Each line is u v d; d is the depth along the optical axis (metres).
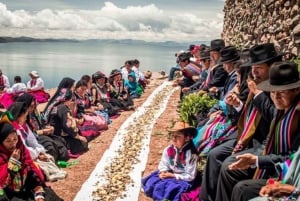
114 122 11.03
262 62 4.70
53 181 6.61
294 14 9.40
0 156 4.79
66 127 7.94
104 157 7.87
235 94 5.40
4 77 15.24
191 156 5.81
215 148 5.29
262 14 12.08
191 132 5.80
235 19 16.70
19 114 6.31
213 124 6.05
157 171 6.13
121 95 12.79
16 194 4.98
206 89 8.28
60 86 8.46
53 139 7.71
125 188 6.27
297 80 4.18
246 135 4.94
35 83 13.72
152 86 18.80
